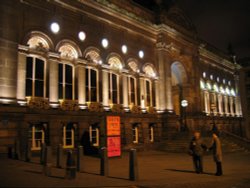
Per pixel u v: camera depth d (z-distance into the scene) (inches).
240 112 2123.5
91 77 1018.1
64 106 895.7
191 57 1536.7
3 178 427.5
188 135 1187.3
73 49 959.6
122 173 550.0
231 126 1924.2
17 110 753.6
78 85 958.4
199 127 1492.4
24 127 780.6
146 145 1137.4
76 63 964.0
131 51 1189.1
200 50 1680.6
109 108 1053.8
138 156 929.5
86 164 666.2
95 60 1032.8
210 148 581.6
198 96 1531.7
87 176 492.1
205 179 507.8
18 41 796.0
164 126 1256.8
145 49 1261.1
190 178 514.0
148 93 1267.2
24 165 581.9
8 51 760.3
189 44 1512.1
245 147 1259.8
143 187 426.0
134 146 1096.8
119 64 1131.9
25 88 818.2
